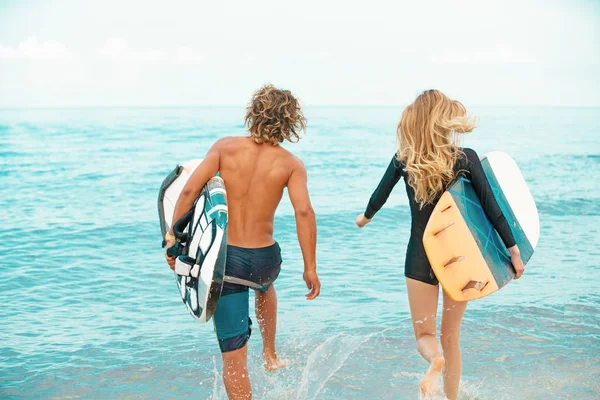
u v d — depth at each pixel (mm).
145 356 4066
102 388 3602
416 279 3326
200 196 3328
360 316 4789
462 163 3254
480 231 3254
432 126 3203
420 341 3303
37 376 3748
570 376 3666
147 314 4930
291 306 5023
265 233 3328
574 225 8438
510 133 29328
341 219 8891
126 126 32406
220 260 3041
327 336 4363
